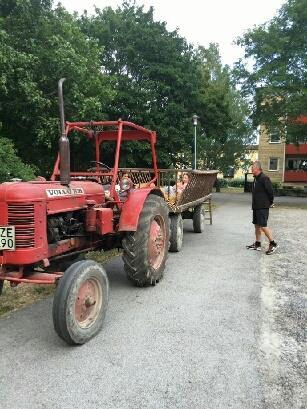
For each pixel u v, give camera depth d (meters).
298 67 19.75
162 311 4.76
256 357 3.69
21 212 3.77
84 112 12.78
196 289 5.60
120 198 5.38
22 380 3.29
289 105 19.02
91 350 3.80
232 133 31.95
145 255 5.30
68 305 3.70
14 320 4.48
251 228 11.23
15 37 11.61
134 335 4.11
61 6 13.76
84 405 2.98
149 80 18.72
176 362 3.58
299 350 3.85
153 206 5.50
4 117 12.45
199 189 9.38
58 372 3.41
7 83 10.86
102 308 4.16
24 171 10.74
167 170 8.84
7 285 5.55
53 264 4.64
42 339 4.03
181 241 8.19
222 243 8.95
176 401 3.03
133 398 3.06
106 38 19.41
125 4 20.94
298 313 4.76
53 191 4.20
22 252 3.78
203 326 4.34
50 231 4.27
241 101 31.88
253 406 2.98
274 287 5.75
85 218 4.83
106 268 6.66
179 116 19.17
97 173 5.42
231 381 3.30
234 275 6.34
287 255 7.79
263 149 40.00
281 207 18.72
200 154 30.66
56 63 11.75
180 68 19.77
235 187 41.25
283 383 3.29
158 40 19.25
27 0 11.38
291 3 19.45
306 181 38.62
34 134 12.90
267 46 19.25
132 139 6.41
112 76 16.91
